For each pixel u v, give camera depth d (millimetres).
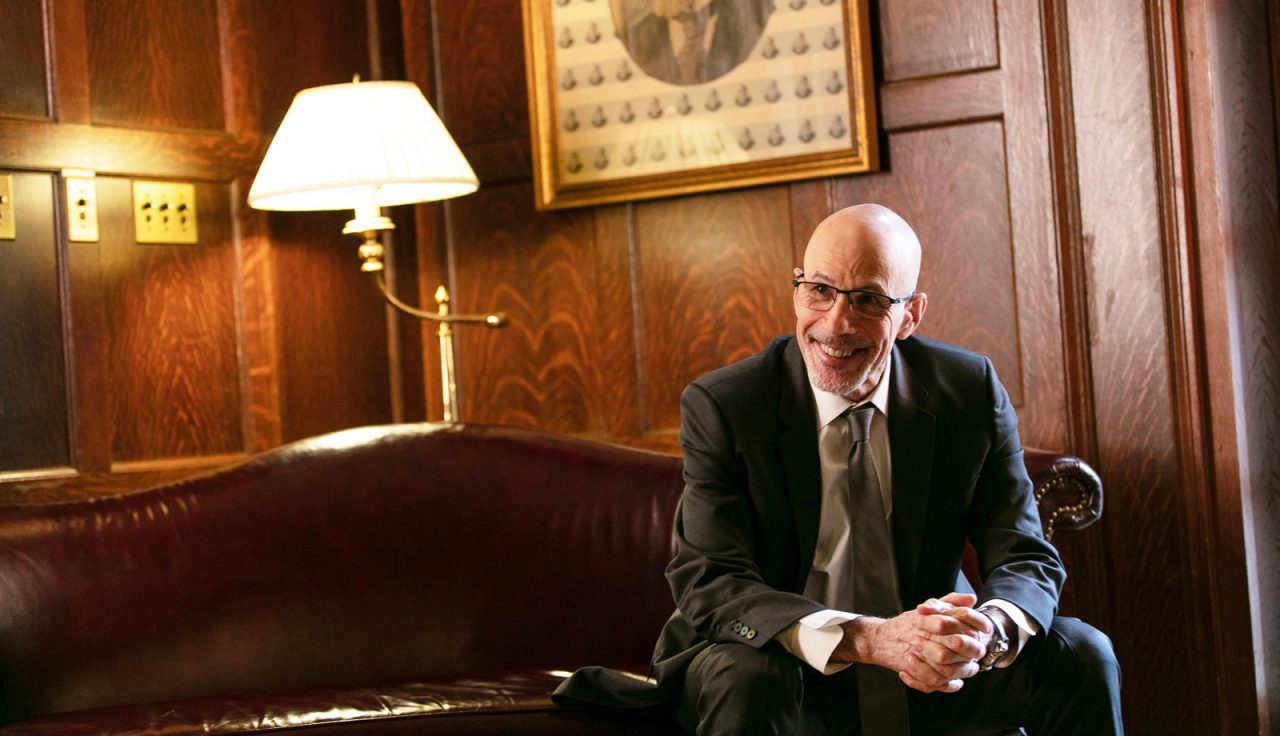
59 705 2684
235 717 2354
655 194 3527
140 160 3256
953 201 3238
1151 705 3064
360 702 2404
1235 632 2982
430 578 2930
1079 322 3109
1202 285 3002
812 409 2186
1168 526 3039
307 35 3650
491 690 2438
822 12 3320
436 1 3854
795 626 2006
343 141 3080
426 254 3875
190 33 3396
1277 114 3107
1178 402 3021
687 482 2227
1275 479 3152
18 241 3035
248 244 3482
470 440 3045
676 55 3496
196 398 3361
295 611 2877
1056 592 2111
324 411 3639
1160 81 3004
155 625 2781
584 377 3699
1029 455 2529
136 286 3248
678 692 2170
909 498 2156
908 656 1901
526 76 3709
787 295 3422
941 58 3236
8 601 2680
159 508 2879
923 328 3281
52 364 3084
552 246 3730
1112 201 3066
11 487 2979
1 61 3025
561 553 2914
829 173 3320
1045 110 3121
